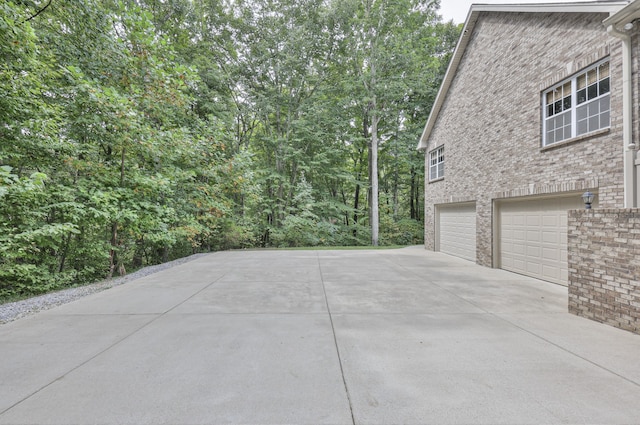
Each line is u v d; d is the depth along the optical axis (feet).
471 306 16.25
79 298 18.29
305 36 59.31
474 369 9.29
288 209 59.62
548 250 22.97
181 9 45.50
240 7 60.39
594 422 6.82
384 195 72.54
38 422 6.88
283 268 29.32
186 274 26.27
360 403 7.57
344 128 64.49
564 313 15.05
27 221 22.91
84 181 25.40
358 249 50.03
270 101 58.59
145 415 7.12
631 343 11.23
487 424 6.77
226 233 50.11
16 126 21.80
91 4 25.64
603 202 18.16
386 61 57.11
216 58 59.72
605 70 18.70
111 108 24.52
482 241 30.89
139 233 28.71
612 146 17.70
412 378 8.77
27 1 23.35
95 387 8.32
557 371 9.16
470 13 31.60
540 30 23.53
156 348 10.94
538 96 23.61
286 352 10.57
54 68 26.27
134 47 28.43
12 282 24.76
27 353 10.53
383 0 56.59
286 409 7.34
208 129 37.35
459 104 36.29
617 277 12.93
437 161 44.29
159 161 30.76
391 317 14.42
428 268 29.12
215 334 12.32
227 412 7.23
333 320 14.02
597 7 18.40
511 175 26.61
